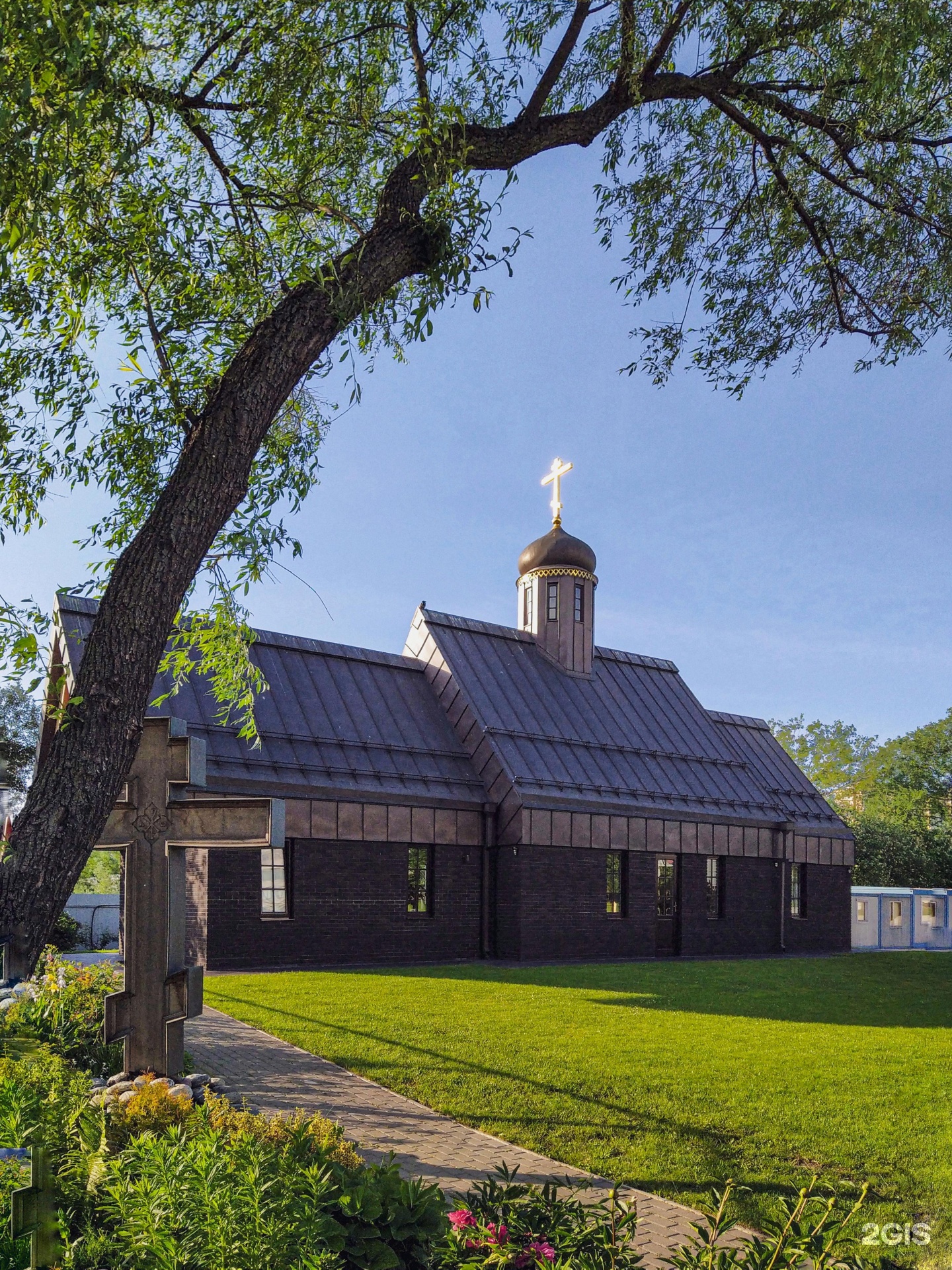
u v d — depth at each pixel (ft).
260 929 66.49
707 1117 27.09
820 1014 49.60
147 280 21.53
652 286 30.73
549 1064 33.37
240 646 20.92
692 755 100.73
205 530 15.10
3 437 21.01
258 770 69.56
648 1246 17.92
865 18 22.61
